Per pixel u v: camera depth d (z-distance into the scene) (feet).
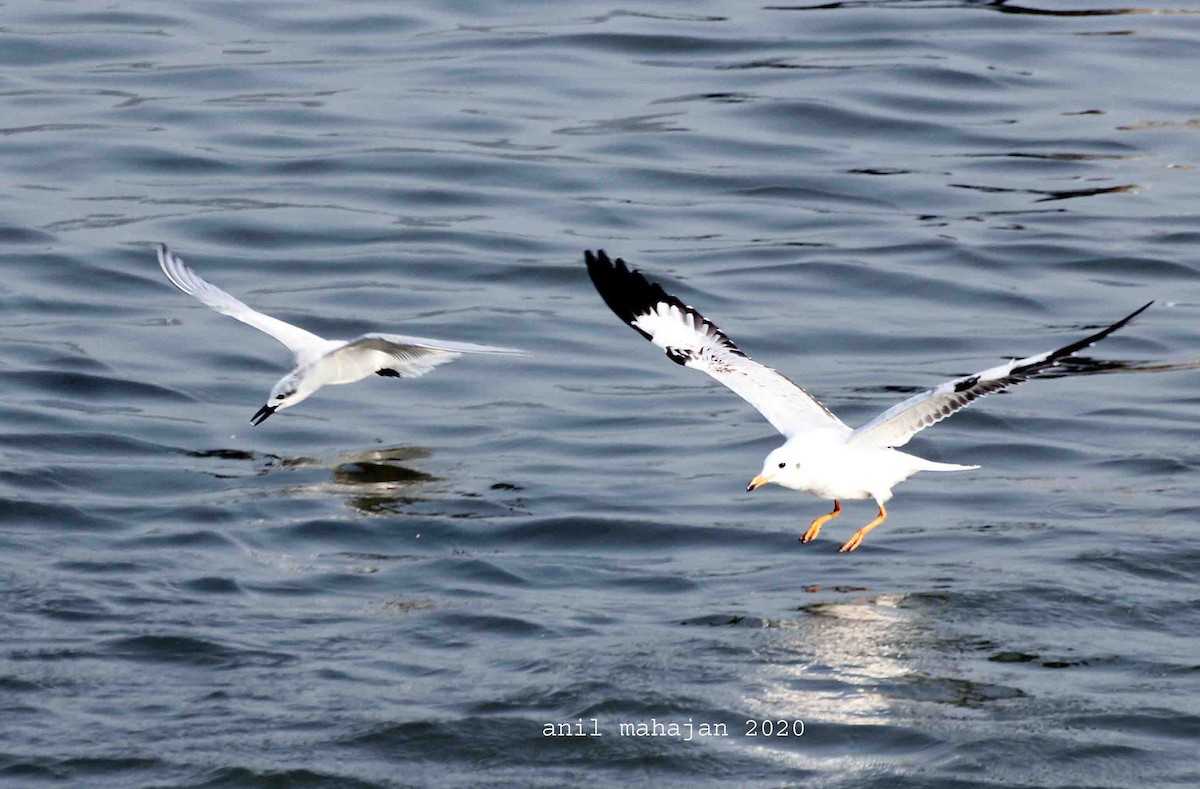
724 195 80.28
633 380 61.52
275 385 53.98
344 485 50.42
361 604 41.34
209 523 46.75
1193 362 62.49
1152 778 33.12
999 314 68.28
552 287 70.69
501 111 89.10
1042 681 37.06
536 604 41.42
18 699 36.01
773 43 98.63
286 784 33.19
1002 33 99.71
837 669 37.60
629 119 88.22
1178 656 38.24
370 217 76.89
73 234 73.72
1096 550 44.60
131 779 33.27
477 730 34.96
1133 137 86.53
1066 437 55.01
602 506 48.85
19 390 58.23
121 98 89.61
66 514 47.01
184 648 38.45
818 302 69.31
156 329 65.31
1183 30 100.37
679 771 33.68
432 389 60.39
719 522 47.52
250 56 96.17
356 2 105.09
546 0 105.81
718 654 38.34
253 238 74.38
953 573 43.32
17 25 99.45
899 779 33.22
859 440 40.86
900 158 84.64
